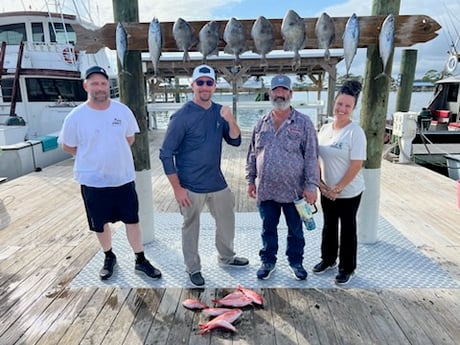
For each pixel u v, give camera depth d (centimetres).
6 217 394
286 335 194
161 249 304
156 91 1337
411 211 395
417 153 687
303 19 252
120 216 248
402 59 772
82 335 196
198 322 206
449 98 948
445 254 289
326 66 948
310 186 225
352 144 221
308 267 268
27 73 793
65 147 233
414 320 205
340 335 194
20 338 194
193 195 237
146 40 271
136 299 230
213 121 232
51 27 891
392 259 280
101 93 224
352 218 233
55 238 332
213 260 282
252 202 440
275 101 221
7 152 614
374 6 268
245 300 218
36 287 245
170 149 229
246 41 266
